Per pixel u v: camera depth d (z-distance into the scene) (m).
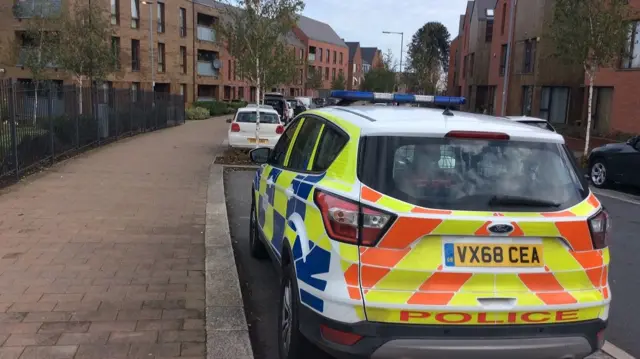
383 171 3.14
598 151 13.84
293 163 4.67
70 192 9.63
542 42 27.97
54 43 23.36
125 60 36.00
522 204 3.14
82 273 5.44
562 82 27.05
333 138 3.81
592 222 3.19
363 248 3.02
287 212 4.20
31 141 11.60
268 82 18.58
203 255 6.19
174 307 4.69
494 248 3.04
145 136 23.20
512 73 32.19
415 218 2.98
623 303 5.48
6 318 4.34
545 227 3.06
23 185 10.15
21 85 10.95
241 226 8.16
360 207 3.05
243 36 18.08
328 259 3.15
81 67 22.83
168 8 41.12
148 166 13.52
